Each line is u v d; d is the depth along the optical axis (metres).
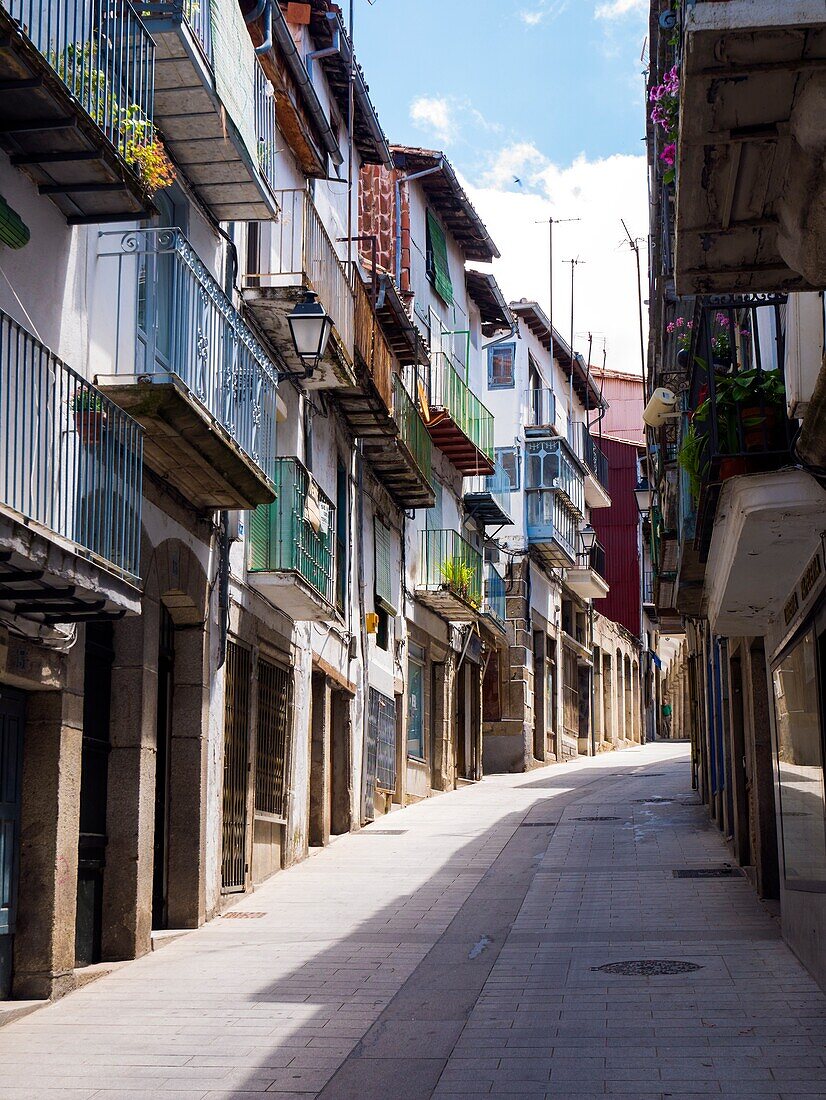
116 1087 7.68
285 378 16.19
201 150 12.56
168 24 10.91
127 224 11.39
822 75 5.54
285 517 15.52
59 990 9.93
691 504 12.12
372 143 21.81
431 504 24.20
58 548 8.38
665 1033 8.45
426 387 25.02
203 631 13.45
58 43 9.09
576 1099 7.12
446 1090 7.39
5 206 8.84
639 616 48.50
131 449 10.43
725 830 18.12
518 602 32.97
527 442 34.06
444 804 24.25
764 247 6.95
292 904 14.23
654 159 16.77
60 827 10.03
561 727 36.56
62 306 10.11
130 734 11.74
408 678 24.89
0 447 8.45
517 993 9.77
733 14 5.27
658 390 17.09
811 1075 7.40
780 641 11.27
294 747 17.25
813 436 7.38
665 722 56.88
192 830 13.08
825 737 9.11
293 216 16.61
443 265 27.55
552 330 35.66
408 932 12.45
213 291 12.38
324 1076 7.79
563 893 14.36
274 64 15.67
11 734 9.84
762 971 10.20
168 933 12.53
